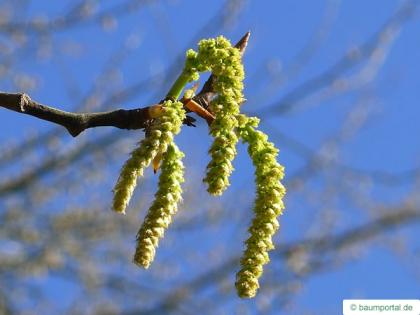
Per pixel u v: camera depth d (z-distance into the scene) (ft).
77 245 29.04
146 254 7.91
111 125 8.96
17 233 28.40
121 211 7.89
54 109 9.08
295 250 29.09
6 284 28.32
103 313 28.78
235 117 8.63
